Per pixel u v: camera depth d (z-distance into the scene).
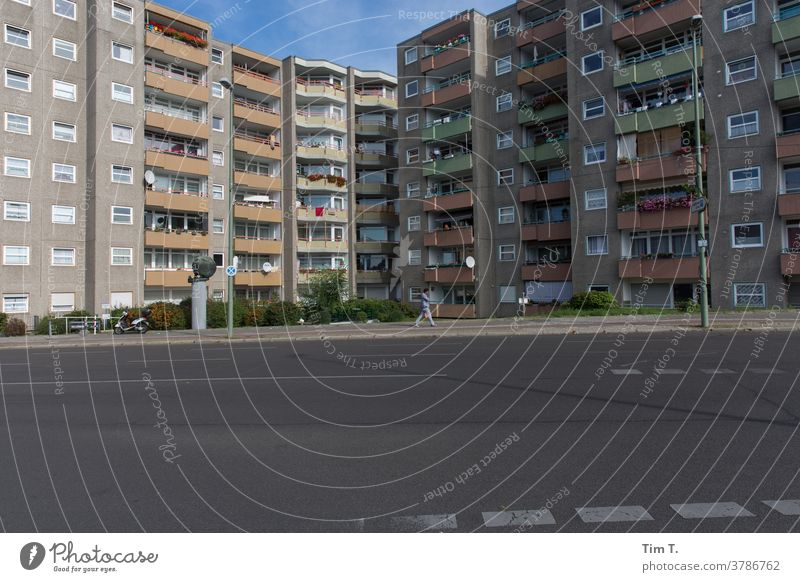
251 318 28.84
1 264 27.94
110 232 30.91
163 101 34.53
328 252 42.94
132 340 20.67
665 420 6.58
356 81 46.22
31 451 5.86
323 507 4.37
